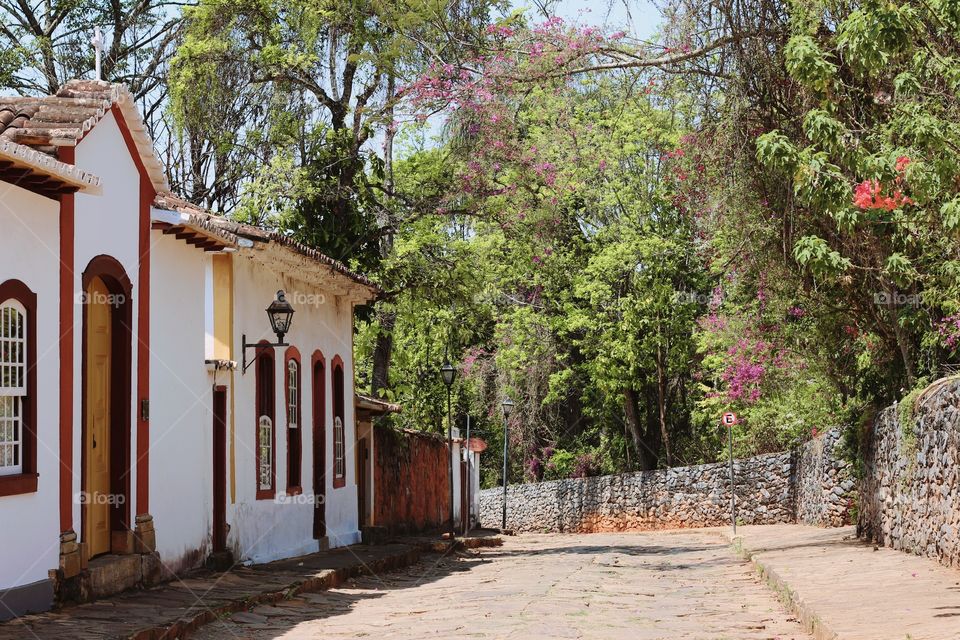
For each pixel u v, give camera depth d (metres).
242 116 27.86
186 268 15.62
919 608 10.24
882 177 12.22
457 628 11.11
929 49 12.45
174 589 13.73
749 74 17.14
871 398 22.33
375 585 17.25
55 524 11.71
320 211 27.72
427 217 28.77
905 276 14.80
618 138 38.66
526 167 27.27
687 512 39.41
